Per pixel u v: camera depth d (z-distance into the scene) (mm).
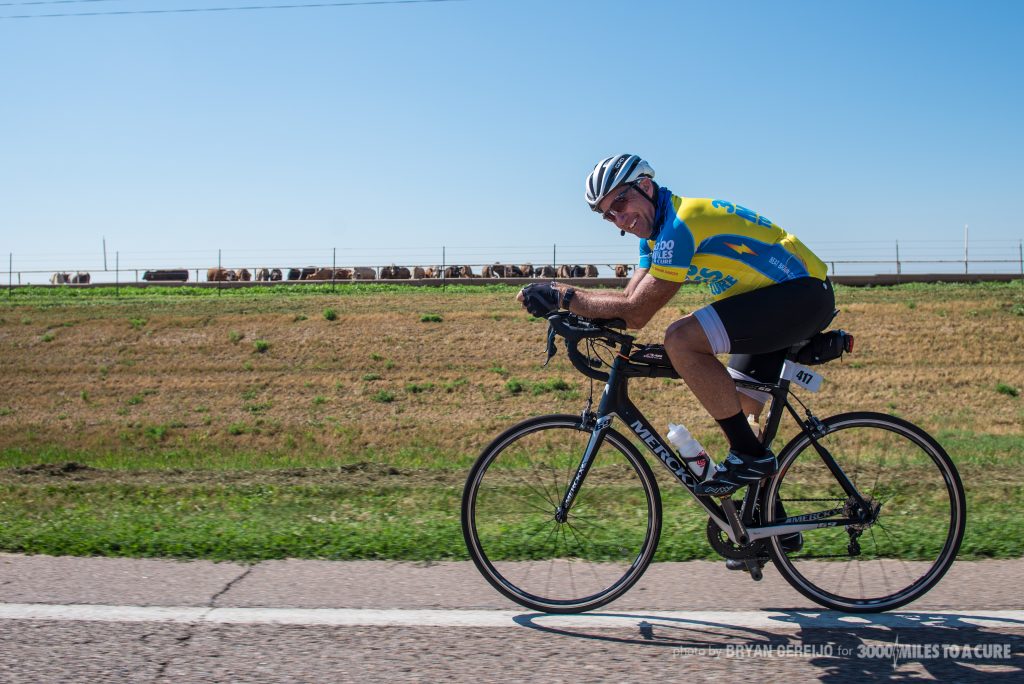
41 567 3844
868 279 39469
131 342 29266
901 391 22094
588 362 3568
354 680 2789
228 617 3277
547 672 2852
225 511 5121
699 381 3287
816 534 3812
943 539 3621
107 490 6012
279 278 45719
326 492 5848
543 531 3670
